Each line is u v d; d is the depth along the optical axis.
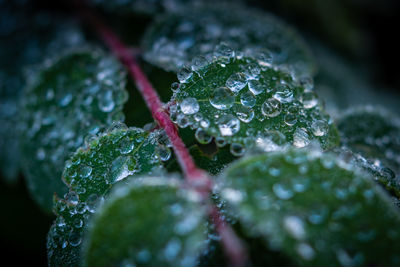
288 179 0.07
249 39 0.11
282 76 0.09
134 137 0.08
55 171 0.09
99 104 0.09
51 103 0.10
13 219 0.11
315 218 0.07
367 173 0.08
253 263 0.08
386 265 0.07
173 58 0.10
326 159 0.07
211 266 0.08
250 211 0.07
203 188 0.08
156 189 0.07
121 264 0.07
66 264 0.08
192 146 0.08
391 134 0.09
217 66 0.08
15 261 0.11
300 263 0.07
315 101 0.09
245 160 0.07
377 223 0.07
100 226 0.07
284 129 0.08
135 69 0.10
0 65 0.11
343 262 0.07
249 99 0.08
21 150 0.10
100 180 0.08
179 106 0.08
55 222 0.08
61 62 0.10
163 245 0.07
